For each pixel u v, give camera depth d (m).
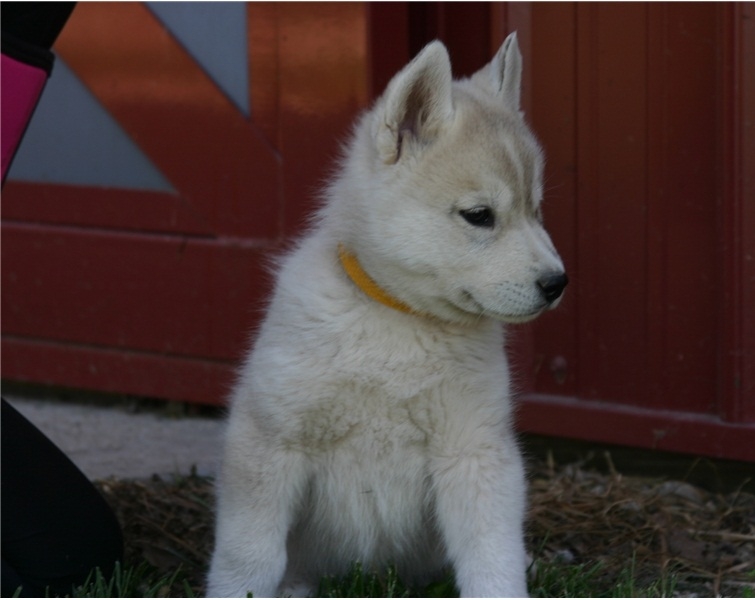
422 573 1.53
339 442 1.45
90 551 1.50
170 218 1.92
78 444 1.86
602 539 1.61
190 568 1.55
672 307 1.73
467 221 1.43
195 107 1.90
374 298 1.44
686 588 1.52
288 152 1.86
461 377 1.44
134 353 1.95
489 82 1.54
